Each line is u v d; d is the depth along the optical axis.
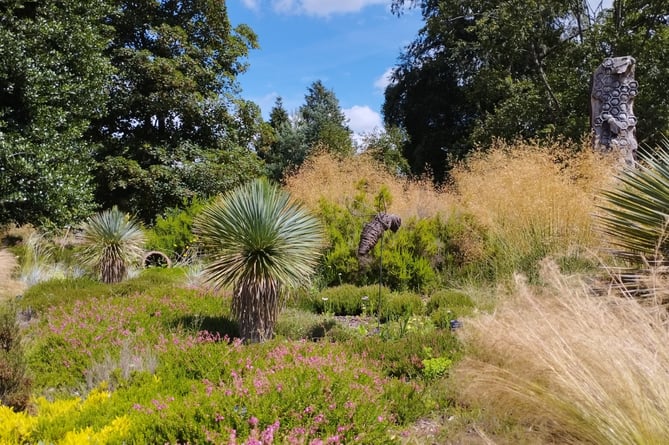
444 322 6.06
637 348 2.78
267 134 22.59
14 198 10.78
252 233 5.16
